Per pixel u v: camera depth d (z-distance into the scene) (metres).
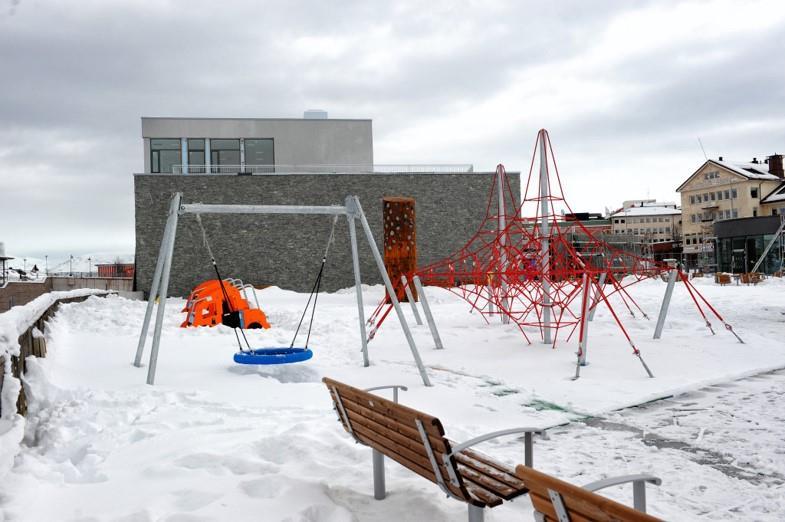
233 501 3.51
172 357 9.10
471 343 11.48
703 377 8.05
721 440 5.25
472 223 32.06
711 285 33.41
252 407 6.13
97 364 8.42
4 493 3.55
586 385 7.73
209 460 4.23
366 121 34.88
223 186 30.41
